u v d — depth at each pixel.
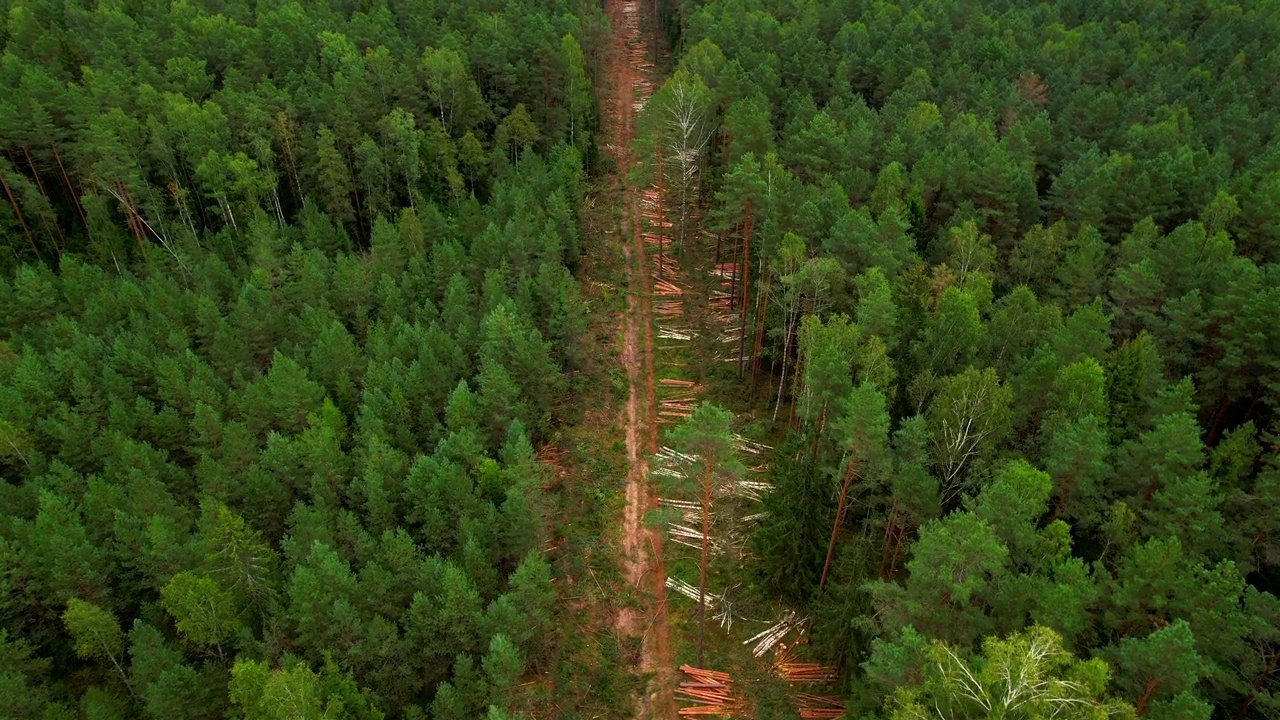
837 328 47.34
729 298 74.19
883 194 64.88
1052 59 95.31
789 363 61.47
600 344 69.19
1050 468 38.34
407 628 39.25
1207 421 50.97
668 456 56.97
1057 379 42.78
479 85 96.50
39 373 52.78
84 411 52.19
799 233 60.19
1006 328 49.97
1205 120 81.69
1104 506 38.44
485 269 68.00
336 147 82.00
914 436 38.06
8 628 41.22
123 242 75.25
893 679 30.22
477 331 59.72
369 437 48.06
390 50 94.25
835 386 43.34
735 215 62.75
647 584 48.12
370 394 50.66
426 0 107.12
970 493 40.78
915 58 94.06
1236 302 48.88
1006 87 87.62
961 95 87.25
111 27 90.62
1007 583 32.09
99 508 44.22
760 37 106.94
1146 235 58.25
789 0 117.06
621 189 94.88
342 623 37.34
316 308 63.06
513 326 55.84
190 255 72.38
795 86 93.12
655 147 79.25
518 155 92.56
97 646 39.00
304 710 31.45
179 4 98.12
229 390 54.41
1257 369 47.75
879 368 45.00
